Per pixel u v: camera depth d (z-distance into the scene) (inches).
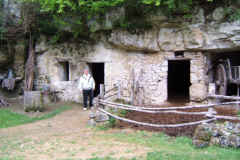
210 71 364.5
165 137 203.3
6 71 410.9
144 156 163.2
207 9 295.7
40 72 414.6
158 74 342.6
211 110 210.7
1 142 200.4
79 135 215.9
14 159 162.4
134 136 208.2
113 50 363.6
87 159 157.8
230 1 279.1
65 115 301.6
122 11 328.2
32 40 402.0
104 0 306.8
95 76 536.4
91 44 374.0
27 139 207.2
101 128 233.5
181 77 543.2
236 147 166.1
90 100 335.3
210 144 176.4
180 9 295.3
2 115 286.7
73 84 394.6
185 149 175.6
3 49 391.2
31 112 309.4
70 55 390.3
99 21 339.0
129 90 354.6
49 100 398.0
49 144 192.7
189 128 223.3
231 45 293.3
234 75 317.1
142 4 313.3
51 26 379.6
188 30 309.1
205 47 309.3
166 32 322.3
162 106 329.1
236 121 236.1
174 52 336.2
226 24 283.0
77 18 340.2
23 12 363.9
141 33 327.0
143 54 349.7
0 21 367.6
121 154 168.1
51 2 279.0
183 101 362.0
